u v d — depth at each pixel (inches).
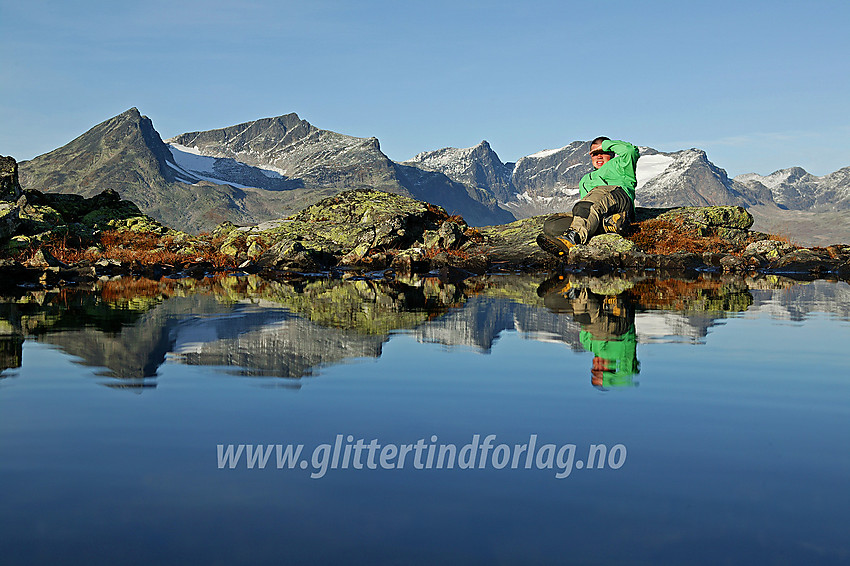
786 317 571.5
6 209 1189.7
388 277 1231.5
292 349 407.2
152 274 1283.2
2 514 170.7
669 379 324.5
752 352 398.0
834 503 178.4
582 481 194.2
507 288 925.2
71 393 291.6
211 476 196.7
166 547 153.7
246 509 174.4
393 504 178.4
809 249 1460.4
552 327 508.4
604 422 251.8
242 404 275.1
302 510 174.2
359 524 166.6
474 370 344.2
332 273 1359.5
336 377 327.6
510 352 398.0
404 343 431.5
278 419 254.2
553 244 1515.7
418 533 161.8
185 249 1550.2
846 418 258.8
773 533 161.3
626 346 420.8
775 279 1119.0
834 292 847.7
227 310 621.3
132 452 216.7
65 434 233.1
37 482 191.3
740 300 732.7
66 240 1401.3
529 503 179.3
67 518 168.4
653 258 1421.0
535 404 278.1
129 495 182.5
